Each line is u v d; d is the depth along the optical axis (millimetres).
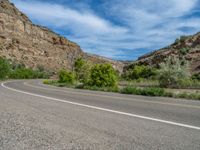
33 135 4445
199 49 89500
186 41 113938
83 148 3734
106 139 4277
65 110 7633
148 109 8570
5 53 168000
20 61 171000
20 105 8508
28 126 5176
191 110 8570
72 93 16375
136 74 67875
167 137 4523
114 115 6918
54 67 199875
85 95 14773
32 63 181375
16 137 4293
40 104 9031
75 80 42531
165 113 7656
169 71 31266
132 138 4387
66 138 4285
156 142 4164
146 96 15789
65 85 32188
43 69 157625
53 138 4270
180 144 4078
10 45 181250
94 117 6469
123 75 75438
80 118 6254
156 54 125625
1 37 180875
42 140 4133
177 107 9469
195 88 29172
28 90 18141
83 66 43250
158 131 5004
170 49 118438
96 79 27062
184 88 29734
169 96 16547
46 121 5746
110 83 27234
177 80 31125
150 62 111312
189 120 6430
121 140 4238
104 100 11656
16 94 13594
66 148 3721
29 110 7371
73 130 4895
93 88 24469
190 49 96250
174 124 5809
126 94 17359
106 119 6219
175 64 32469
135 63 126188
